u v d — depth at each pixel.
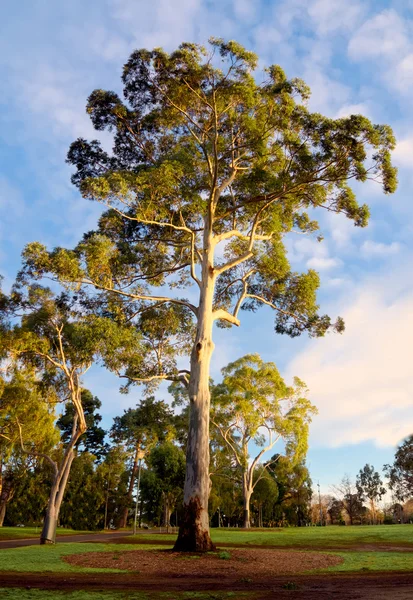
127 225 23.81
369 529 39.91
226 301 28.62
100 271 21.47
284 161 22.30
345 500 97.81
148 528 71.75
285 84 19.97
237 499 67.44
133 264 24.23
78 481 59.59
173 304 26.53
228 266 22.56
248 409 46.62
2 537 37.59
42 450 40.84
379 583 10.70
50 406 38.47
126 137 23.70
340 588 9.92
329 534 33.00
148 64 20.09
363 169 20.55
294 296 26.81
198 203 21.64
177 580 11.78
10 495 58.00
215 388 49.84
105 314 25.52
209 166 21.94
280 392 47.56
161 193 20.81
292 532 37.16
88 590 9.54
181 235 24.75
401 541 27.03
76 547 21.55
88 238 22.58
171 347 26.89
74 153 23.83
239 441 52.25
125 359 24.34
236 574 13.16
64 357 28.38
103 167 24.20
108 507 63.91
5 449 42.06
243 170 24.25
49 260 20.38
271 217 24.59
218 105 20.97
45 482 59.09
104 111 22.55
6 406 33.34
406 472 82.50
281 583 11.12
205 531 18.11
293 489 77.88
